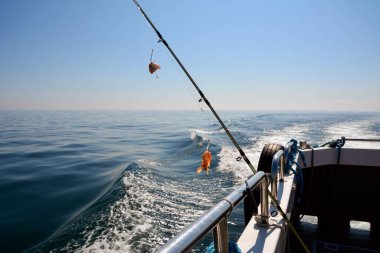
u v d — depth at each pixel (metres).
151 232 8.00
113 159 20.39
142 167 15.59
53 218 9.34
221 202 1.19
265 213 2.10
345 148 4.84
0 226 8.72
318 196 5.13
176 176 14.08
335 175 5.05
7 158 21.25
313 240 4.80
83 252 6.94
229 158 18.02
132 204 9.98
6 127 61.69
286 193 2.80
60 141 33.44
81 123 81.25
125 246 7.22
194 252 6.78
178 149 24.84
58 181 14.11
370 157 4.71
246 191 1.43
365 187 4.88
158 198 10.66
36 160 20.34
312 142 26.69
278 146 3.61
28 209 10.16
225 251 1.21
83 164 18.61
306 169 5.00
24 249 7.35
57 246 7.24
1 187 12.98
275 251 1.83
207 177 13.77
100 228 8.16
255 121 63.72
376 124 53.69
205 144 24.61
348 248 4.54
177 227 8.36
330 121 63.81
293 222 3.94
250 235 2.00
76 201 10.99
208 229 0.98
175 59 2.06
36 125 70.69
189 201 10.46
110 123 81.31
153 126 65.62
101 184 13.45
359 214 4.91
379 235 4.70
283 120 68.62
